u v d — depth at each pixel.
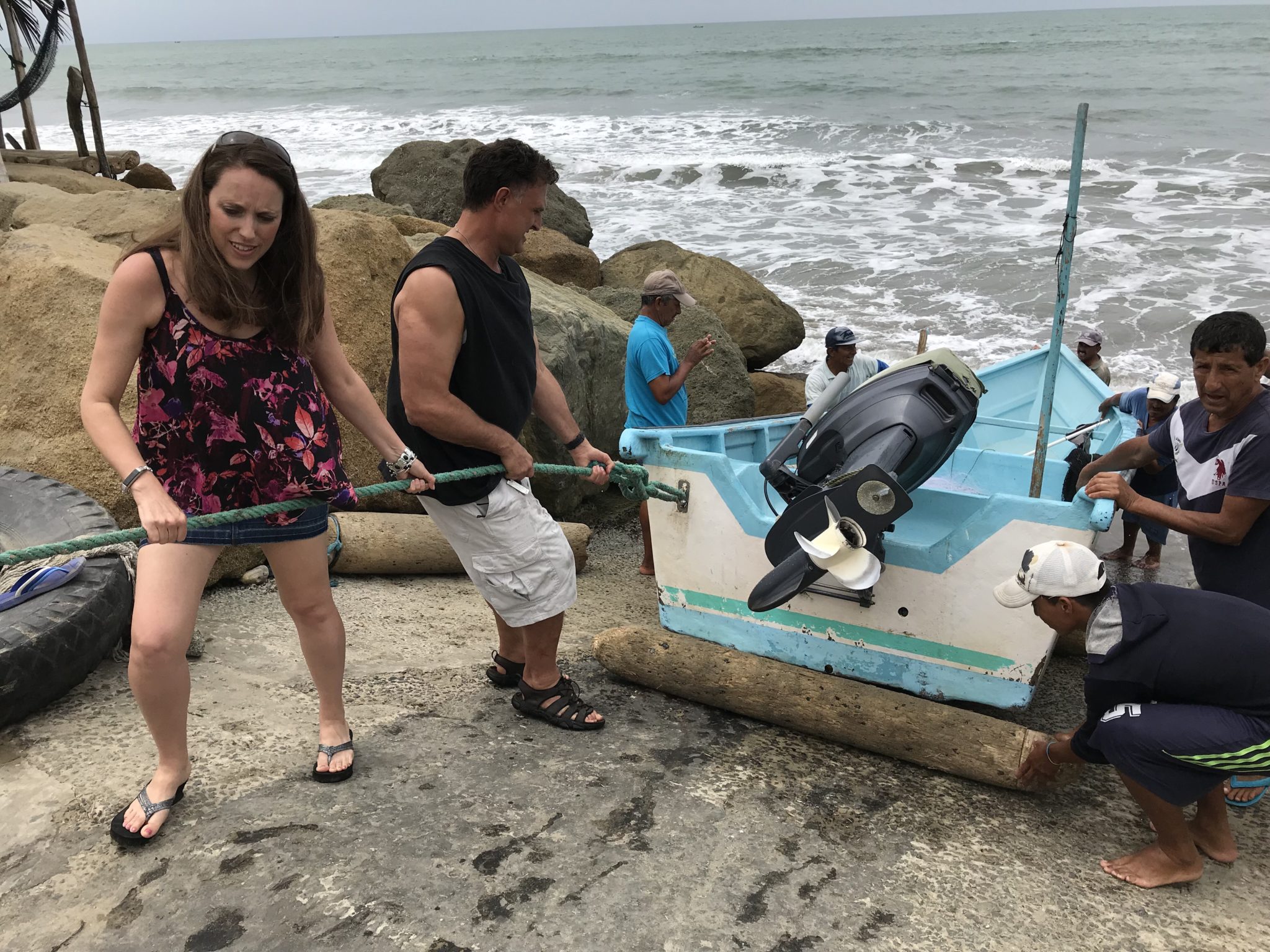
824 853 2.88
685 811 3.03
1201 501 3.53
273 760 3.07
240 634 4.27
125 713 3.33
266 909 2.41
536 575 3.27
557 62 79.25
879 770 3.44
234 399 2.44
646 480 3.83
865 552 2.82
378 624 4.60
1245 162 22.41
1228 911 2.77
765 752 3.50
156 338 2.37
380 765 3.11
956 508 4.34
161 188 15.27
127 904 2.41
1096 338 8.27
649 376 5.69
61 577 3.48
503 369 3.09
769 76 51.28
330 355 2.73
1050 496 5.11
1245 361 3.26
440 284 2.86
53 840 2.62
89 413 2.30
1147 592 2.82
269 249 2.40
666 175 23.50
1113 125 28.98
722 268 10.88
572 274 10.03
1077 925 2.65
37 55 13.59
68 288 4.84
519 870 2.64
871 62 58.25
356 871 2.57
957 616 3.61
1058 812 3.24
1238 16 148.25
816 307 13.68
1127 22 119.69
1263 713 2.68
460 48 129.75
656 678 3.88
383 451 2.89
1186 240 16.14
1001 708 3.66
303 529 2.68
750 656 3.80
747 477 4.20
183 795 2.81
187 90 65.50
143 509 2.26
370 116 42.06
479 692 3.80
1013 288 14.10
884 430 3.37
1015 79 43.53
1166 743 2.68
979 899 2.73
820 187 22.06
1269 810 3.36
